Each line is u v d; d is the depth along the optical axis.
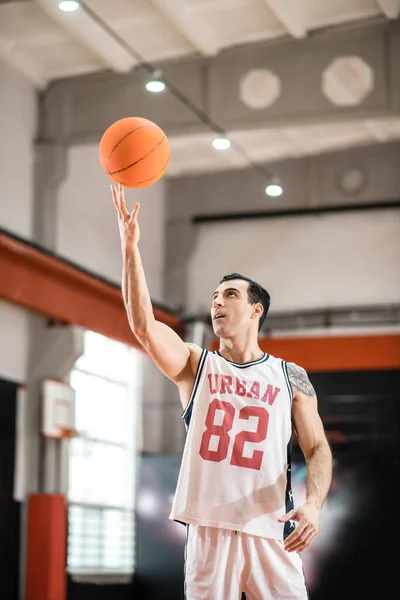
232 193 18.53
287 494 3.90
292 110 13.93
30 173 14.45
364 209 17.61
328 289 17.66
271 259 18.11
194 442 3.88
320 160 18.05
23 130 14.38
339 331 17.42
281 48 14.09
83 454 14.89
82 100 14.77
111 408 15.90
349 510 13.94
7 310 13.16
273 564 3.80
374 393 16.58
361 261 17.58
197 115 14.09
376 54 13.59
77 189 15.47
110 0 12.75
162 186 18.89
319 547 13.95
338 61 13.80
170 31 13.82
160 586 15.20
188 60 14.51
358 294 17.45
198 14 13.44
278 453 3.90
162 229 18.77
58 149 14.60
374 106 13.51
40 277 13.40
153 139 4.38
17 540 12.81
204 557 3.79
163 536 15.34
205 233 18.61
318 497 3.82
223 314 4.08
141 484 15.65
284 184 18.20
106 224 16.30
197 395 3.93
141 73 14.66
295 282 17.89
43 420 13.23
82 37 13.59
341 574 13.77
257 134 16.97
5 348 13.06
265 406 3.92
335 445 16.30
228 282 4.16
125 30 13.74
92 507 14.80
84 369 15.12
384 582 13.59
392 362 16.59
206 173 18.78
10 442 12.88
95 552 14.69
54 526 12.98
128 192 17.42
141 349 16.19
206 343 18.09
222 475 3.82
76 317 14.20
